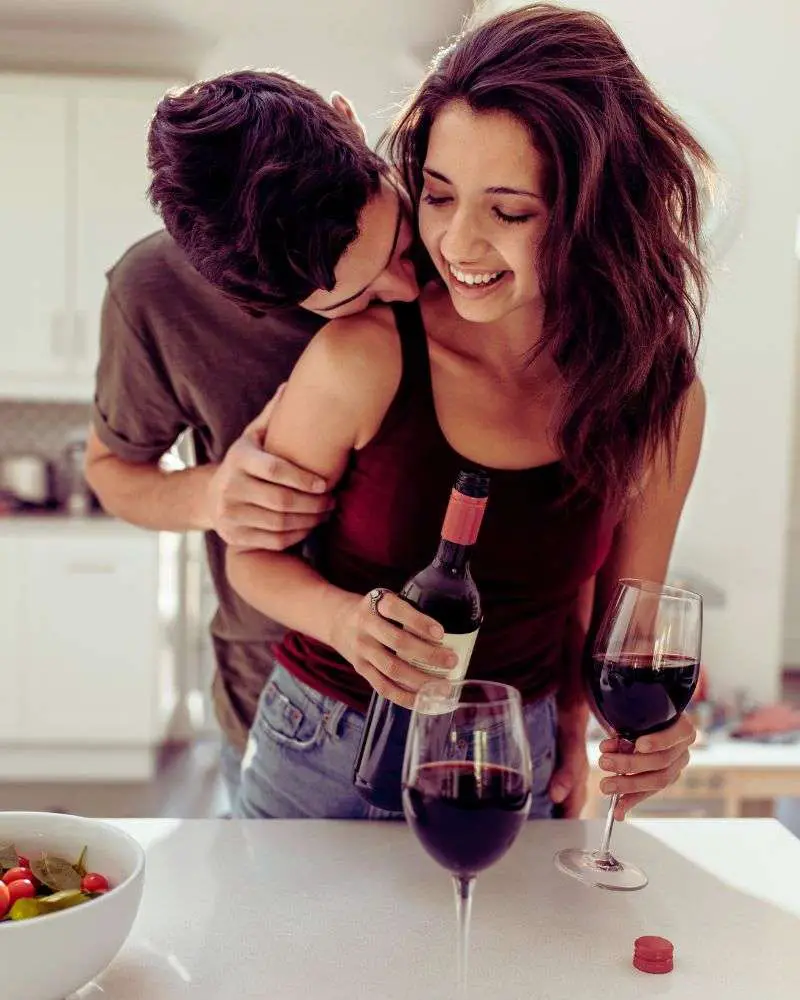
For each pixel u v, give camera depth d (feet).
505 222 3.37
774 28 10.94
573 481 3.89
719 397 11.54
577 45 3.33
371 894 3.29
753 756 9.00
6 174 13.39
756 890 3.42
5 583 13.10
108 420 5.61
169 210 3.53
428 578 3.36
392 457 3.86
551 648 4.29
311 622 3.84
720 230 11.09
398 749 3.45
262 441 4.24
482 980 2.85
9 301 13.57
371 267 3.58
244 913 3.16
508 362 3.84
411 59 13.62
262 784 4.29
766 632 11.73
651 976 2.91
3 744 13.35
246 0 12.39
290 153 3.30
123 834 2.91
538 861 3.57
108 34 13.42
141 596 13.17
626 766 3.59
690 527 11.68
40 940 2.45
